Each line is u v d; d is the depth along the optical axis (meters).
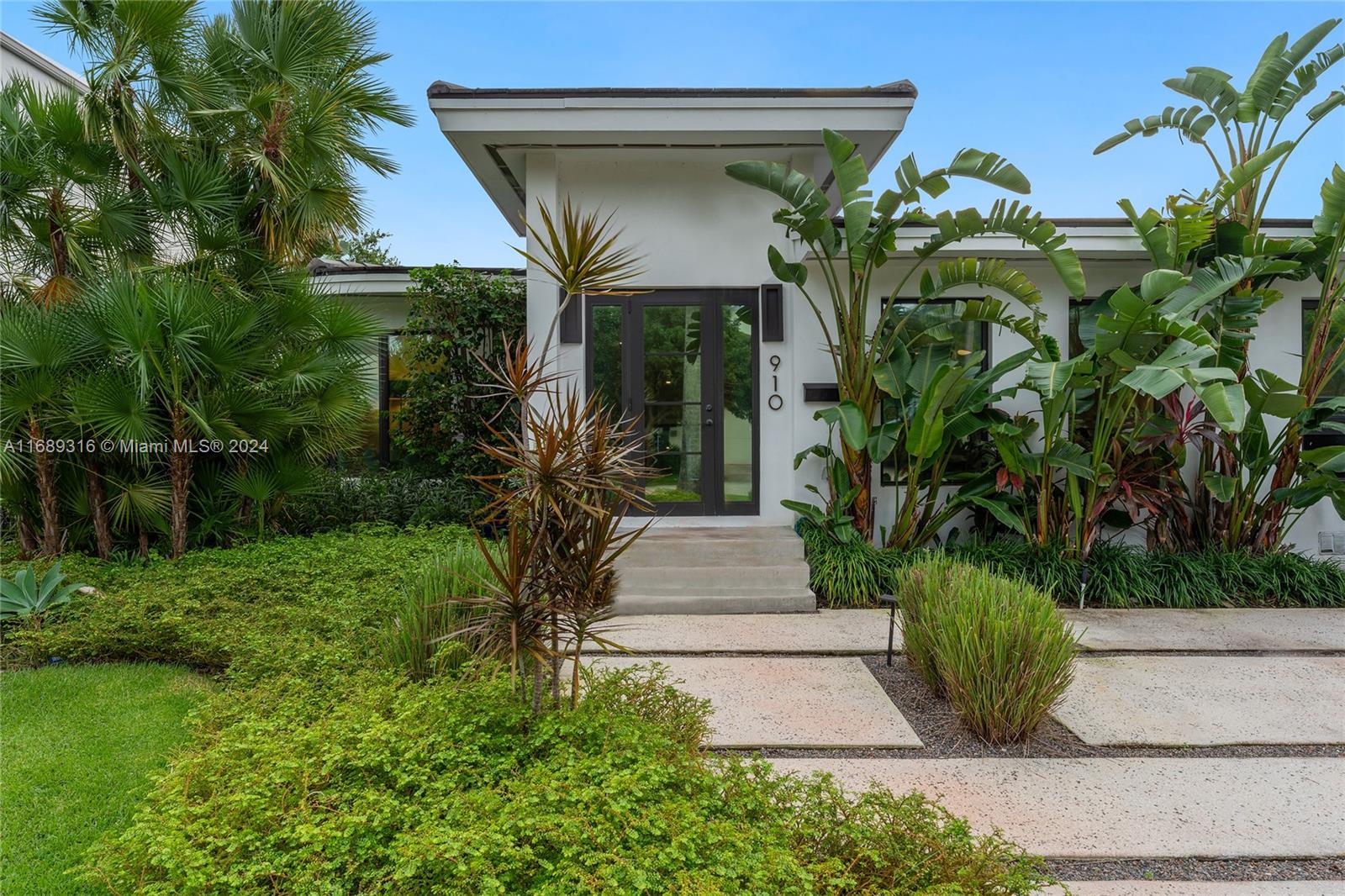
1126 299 5.07
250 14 6.53
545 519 2.41
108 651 4.36
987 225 5.93
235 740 2.42
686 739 2.78
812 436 6.92
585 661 4.52
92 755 3.07
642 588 5.85
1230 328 6.11
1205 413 6.27
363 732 2.40
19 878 2.26
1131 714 3.75
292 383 6.17
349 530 7.07
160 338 5.46
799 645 4.86
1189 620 5.48
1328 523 6.91
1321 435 7.04
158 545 6.26
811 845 1.98
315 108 6.51
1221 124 6.54
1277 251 5.99
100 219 6.06
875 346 6.34
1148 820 2.73
